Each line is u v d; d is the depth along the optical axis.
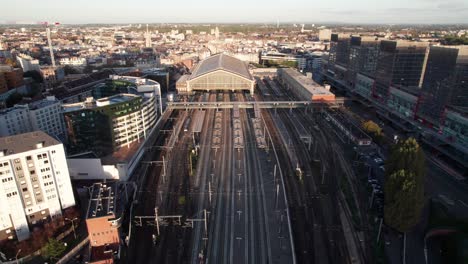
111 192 113.50
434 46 178.75
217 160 156.88
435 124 180.38
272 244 102.38
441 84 173.88
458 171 148.88
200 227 109.81
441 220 112.00
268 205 121.19
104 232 99.88
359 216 115.25
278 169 147.75
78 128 147.50
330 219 113.94
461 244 100.56
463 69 159.75
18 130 167.88
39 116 173.62
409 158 106.62
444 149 164.38
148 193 129.12
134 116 167.00
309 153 164.25
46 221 111.50
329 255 98.38
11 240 104.12
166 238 105.19
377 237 105.12
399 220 101.56
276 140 181.00
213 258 97.06
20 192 103.12
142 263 95.69
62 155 110.69
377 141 177.25
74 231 108.62
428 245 102.62
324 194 128.25
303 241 103.69
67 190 115.12
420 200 100.75
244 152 165.50
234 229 108.94
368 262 95.75
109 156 155.00
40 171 106.19
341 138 184.88
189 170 146.75
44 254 96.75
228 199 124.88
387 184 106.69
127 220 112.88
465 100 164.75
